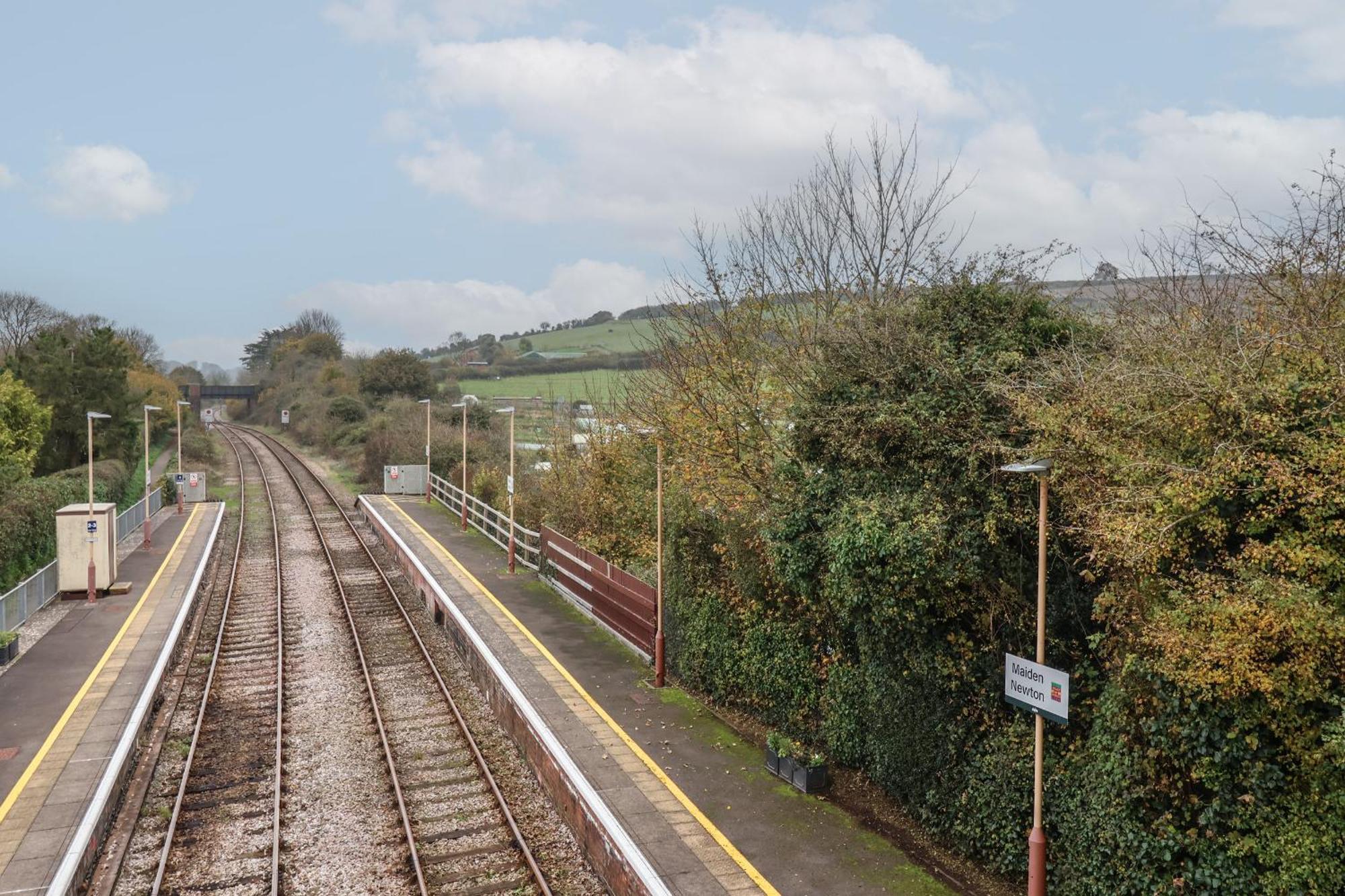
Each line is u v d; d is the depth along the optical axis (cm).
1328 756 709
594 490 2505
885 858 1095
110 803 1270
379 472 5197
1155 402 888
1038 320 1196
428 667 2014
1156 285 1336
